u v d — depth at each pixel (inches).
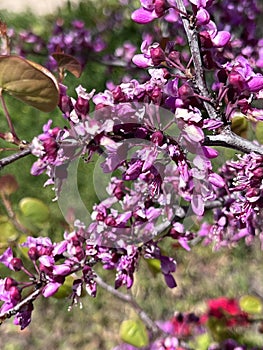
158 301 20.7
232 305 14.2
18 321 7.7
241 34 11.7
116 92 6.5
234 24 12.8
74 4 40.9
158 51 7.0
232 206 9.3
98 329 20.3
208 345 14.4
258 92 6.8
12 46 24.5
